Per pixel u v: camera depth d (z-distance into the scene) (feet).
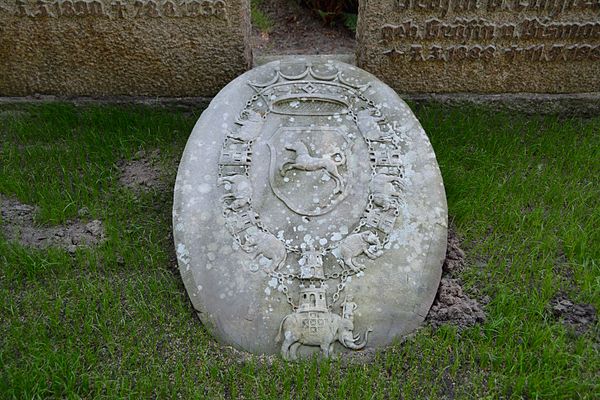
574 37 12.71
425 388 8.39
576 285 9.88
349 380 8.36
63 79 13.24
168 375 8.58
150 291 9.68
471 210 11.01
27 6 12.25
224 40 12.74
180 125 13.05
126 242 10.45
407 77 13.29
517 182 11.69
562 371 8.48
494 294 9.73
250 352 8.83
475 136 12.77
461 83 13.41
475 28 12.55
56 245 10.53
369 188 10.09
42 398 8.24
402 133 10.66
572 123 13.47
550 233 10.72
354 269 9.37
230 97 11.00
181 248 9.55
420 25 12.52
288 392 8.25
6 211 11.27
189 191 10.00
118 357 8.80
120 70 13.14
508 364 8.57
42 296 9.61
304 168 10.18
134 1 12.21
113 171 12.16
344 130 10.69
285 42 18.10
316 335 8.82
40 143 12.79
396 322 9.09
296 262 9.43
